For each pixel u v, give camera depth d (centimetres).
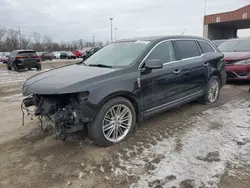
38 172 268
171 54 418
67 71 358
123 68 343
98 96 297
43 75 355
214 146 315
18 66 1534
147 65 349
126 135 346
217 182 239
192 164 272
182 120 422
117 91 316
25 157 302
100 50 457
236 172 255
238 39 882
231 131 364
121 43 438
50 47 7206
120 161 285
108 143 323
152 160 285
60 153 309
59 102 306
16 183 249
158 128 386
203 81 490
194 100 509
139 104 354
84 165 279
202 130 372
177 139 341
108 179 251
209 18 2919
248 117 427
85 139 347
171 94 410
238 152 297
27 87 321
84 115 292
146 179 248
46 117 317
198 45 493
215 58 520
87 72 336
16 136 368
